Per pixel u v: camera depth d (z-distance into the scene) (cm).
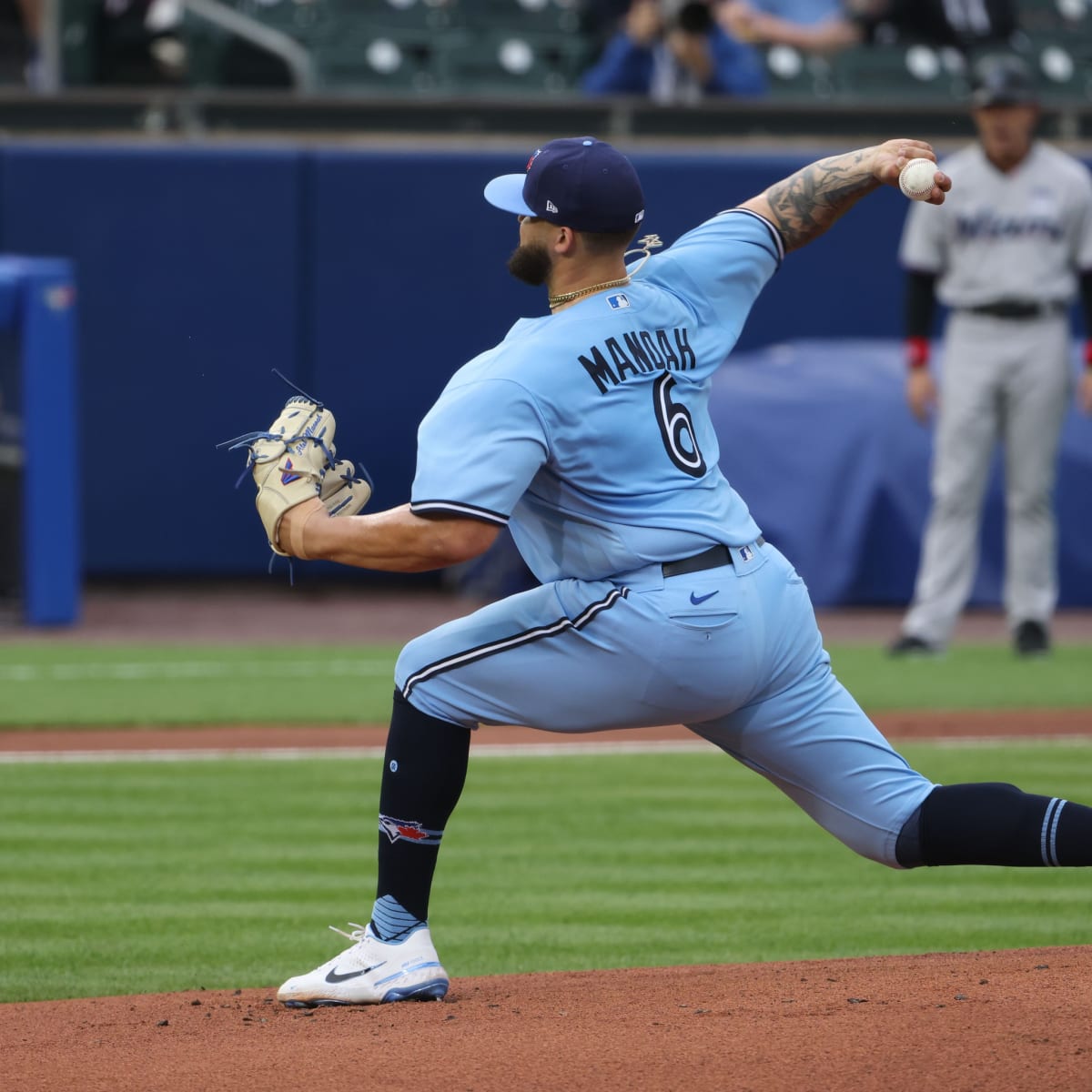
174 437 4925
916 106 5088
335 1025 1213
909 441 4519
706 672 1197
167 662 3844
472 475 1151
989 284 3491
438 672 1240
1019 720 3020
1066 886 1989
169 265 4891
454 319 4981
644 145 5062
